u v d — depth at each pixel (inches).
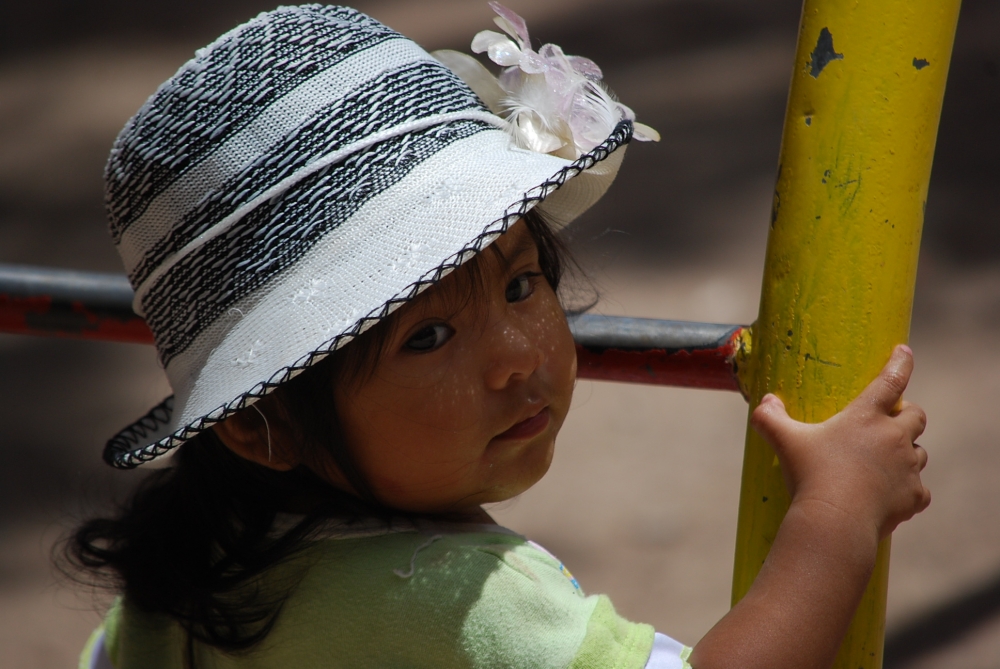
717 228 604.7
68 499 410.6
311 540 119.1
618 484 417.1
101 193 709.3
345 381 115.5
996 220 584.1
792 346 110.3
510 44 130.5
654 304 526.9
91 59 930.7
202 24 997.8
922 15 102.9
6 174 746.2
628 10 944.9
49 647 341.1
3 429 472.1
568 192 148.1
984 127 685.3
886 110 104.0
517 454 122.4
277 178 114.2
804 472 109.4
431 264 109.0
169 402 144.6
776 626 104.8
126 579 135.9
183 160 117.6
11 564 382.9
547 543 384.2
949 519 382.0
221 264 116.0
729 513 394.9
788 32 877.2
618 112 134.2
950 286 530.0
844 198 105.7
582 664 110.2
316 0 445.7
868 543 107.2
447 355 115.8
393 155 114.8
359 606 112.5
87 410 486.9
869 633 114.6
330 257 112.3
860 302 107.2
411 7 979.9
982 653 322.7
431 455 117.2
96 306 155.5
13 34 991.6
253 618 118.2
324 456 120.5
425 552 114.6
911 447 111.8
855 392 110.0
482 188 113.3
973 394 448.1
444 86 122.7
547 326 124.7
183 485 132.2
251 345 113.2
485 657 109.1
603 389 489.7
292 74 117.3
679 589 354.6
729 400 475.8
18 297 156.4
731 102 767.7
